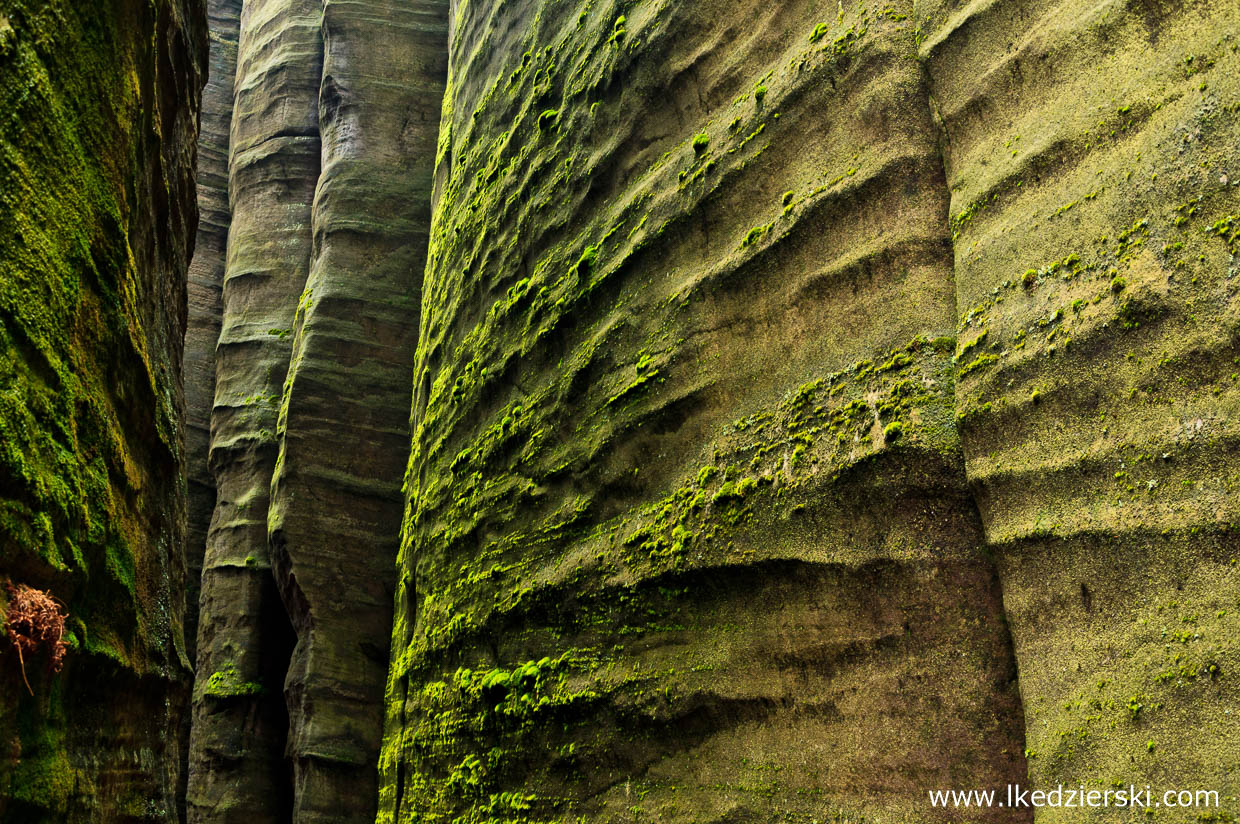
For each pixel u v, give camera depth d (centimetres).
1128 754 328
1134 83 379
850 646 454
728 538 538
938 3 493
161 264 526
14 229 282
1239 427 314
